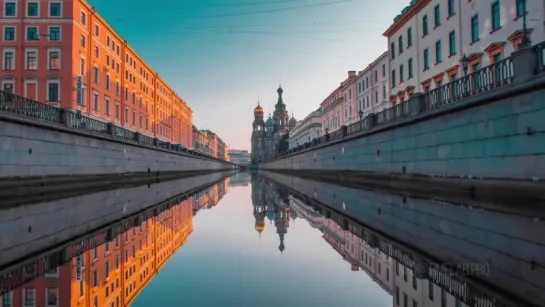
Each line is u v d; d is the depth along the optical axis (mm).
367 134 25391
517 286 4824
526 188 11281
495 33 22000
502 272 5387
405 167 19703
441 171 16109
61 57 38844
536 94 10922
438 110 15641
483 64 23094
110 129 25906
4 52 39000
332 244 8688
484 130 13219
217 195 23500
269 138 157625
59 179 18938
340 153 33125
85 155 22016
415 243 7719
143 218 12227
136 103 57531
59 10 39250
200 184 34969
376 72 44562
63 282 5594
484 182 13211
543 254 6105
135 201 16891
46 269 6164
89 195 18047
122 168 28422
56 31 39250
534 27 19000
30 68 38969
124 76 52062
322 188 25984
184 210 15273
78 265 6469
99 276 6043
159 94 71250
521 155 11516
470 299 4500
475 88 14078
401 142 20188
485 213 10188
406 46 34562
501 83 13805
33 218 10656
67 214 11742
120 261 7055
